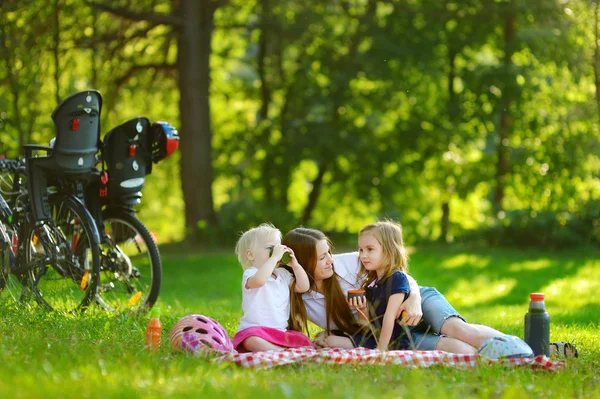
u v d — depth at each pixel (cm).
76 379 409
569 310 1077
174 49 2398
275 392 398
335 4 2367
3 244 766
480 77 2378
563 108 2470
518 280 1528
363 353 533
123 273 759
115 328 629
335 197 2719
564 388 470
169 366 461
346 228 2591
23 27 1888
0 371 429
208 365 476
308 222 2672
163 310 858
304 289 589
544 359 521
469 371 498
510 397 424
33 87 1981
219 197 3103
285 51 2520
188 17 2097
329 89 2392
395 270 580
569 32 2252
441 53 2434
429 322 587
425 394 418
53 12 1888
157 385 407
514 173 2564
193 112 2127
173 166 2773
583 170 2505
